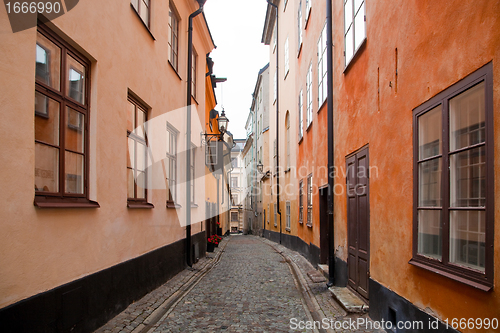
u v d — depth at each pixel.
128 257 5.03
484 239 2.45
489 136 2.35
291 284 7.28
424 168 3.29
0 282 2.60
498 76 2.25
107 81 4.46
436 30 3.01
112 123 4.59
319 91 8.72
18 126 2.83
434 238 3.10
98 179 4.16
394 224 3.89
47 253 3.15
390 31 4.05
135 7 5.71
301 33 11.96
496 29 2.27
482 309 2.36
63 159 3.56
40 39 3.27
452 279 2.69
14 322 2.70
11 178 2.74
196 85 10.86
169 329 4.34
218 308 5.37
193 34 10.37
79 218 3.71
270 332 4.30
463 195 2.70
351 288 5.79
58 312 3.26
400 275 3.70
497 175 2.26
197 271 8.52
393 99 3.96
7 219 2.69
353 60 5.62
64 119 3.61
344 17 6.29
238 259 11.48
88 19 3.98
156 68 6.62
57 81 3.51
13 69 2.79
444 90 2.89
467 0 2.57
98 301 4.05
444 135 2.89
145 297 5.55
